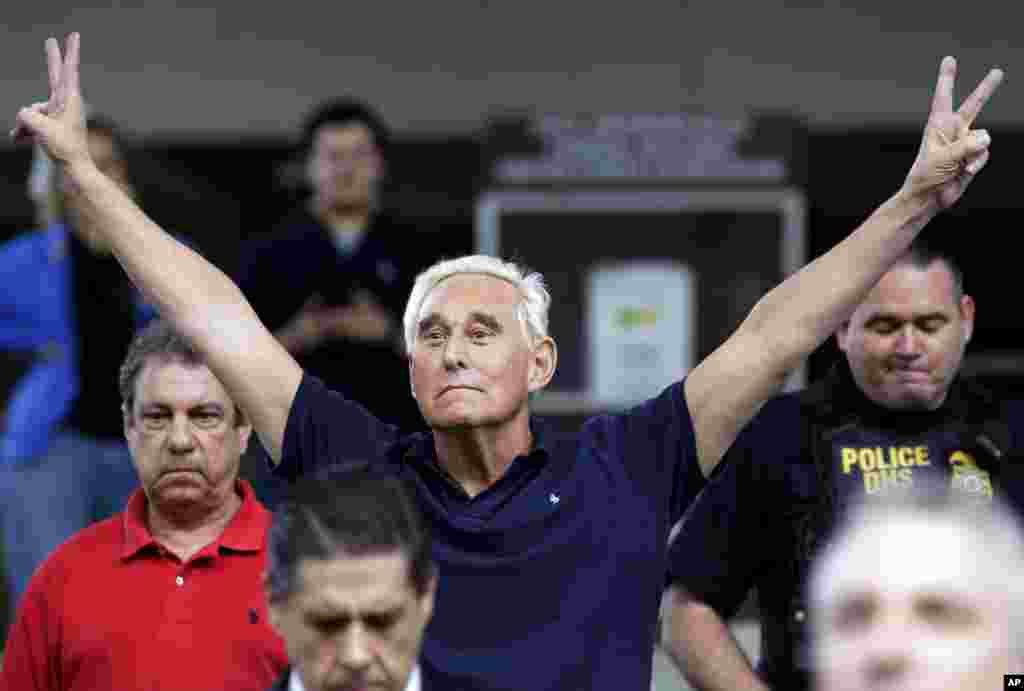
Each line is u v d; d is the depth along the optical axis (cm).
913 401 579
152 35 1539
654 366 1262
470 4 1541
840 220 1521
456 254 1521
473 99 1536
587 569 457
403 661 310
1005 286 1505
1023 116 1502
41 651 535
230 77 1540
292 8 1546
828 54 1523
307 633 306
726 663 591
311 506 312
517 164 1242
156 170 1276
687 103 1529
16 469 919
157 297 491
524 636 450
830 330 477
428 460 484
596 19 1538
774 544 588
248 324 495
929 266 578
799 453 586
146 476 545
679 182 1235
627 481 476
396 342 975
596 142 1238
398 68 1541
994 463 580
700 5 1528
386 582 303
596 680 448
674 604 610
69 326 919
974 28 1515
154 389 540
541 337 500
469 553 459
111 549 542
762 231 1248
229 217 1512
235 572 534
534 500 466
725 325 1262
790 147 1237
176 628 523
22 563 919
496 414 469
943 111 472
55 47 504
